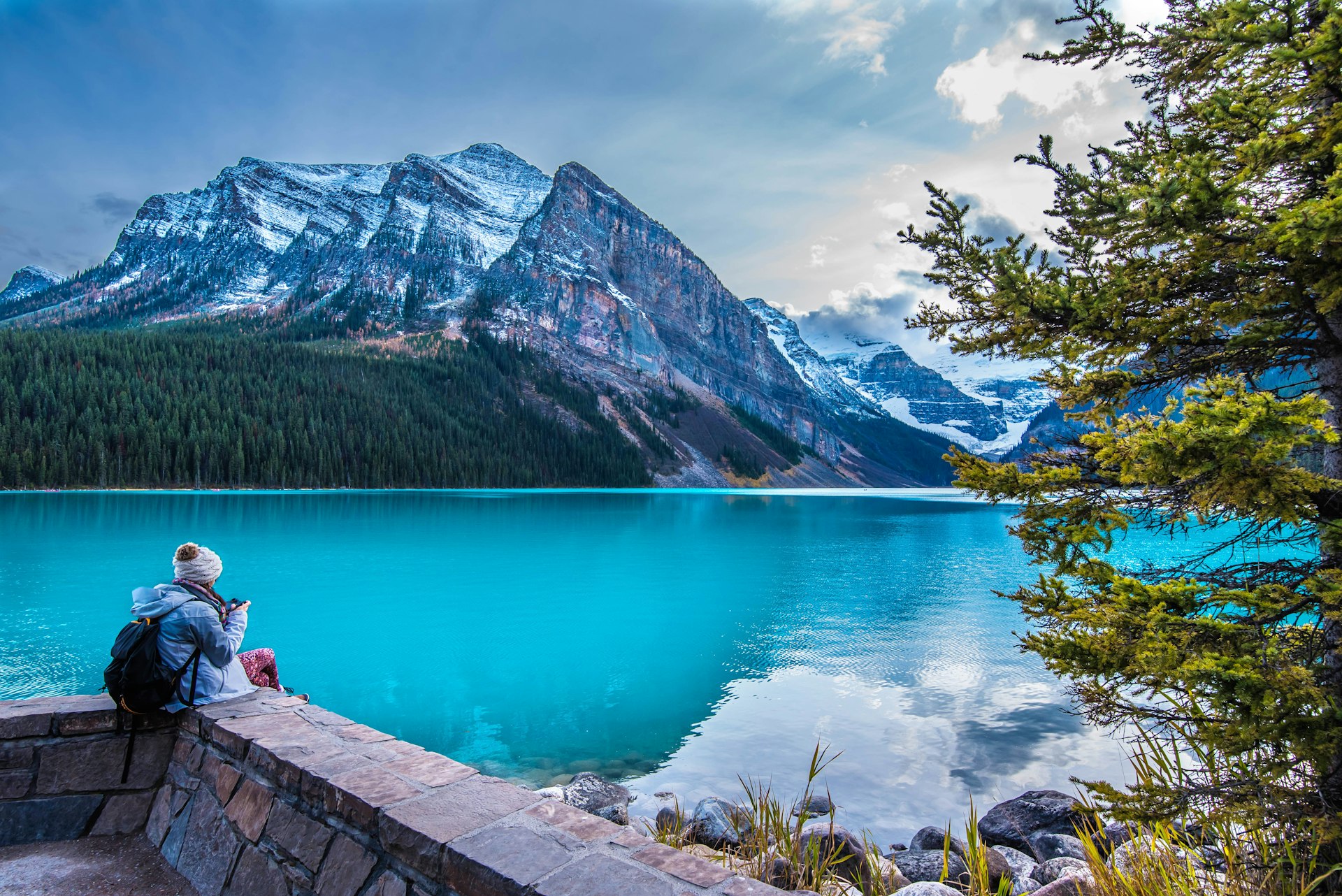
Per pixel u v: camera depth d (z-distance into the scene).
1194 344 3.59
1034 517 3.69
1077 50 4.20
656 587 23.02
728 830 6.03
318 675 12.81
